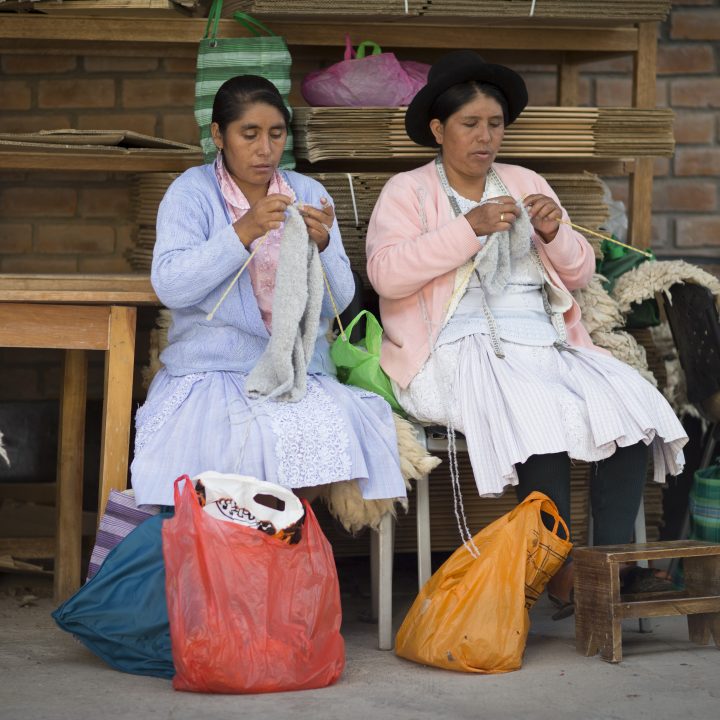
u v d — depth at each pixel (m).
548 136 5.57
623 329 5.86
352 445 4.44
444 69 5.09
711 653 4.50
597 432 4.55
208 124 5.49
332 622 4.11
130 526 4.48
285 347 4.47
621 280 5.51
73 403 5.38
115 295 4.75
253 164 4.70
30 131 6.34
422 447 4.74
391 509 4.59
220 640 3.88
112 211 6.42
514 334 4.91
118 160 5.79
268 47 5.45
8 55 6.29
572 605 4.86
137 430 4.61
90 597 4.22
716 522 5.14
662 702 3.86
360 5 5.57
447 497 5.75
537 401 4.56
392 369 4.98
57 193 6.39
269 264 4.75
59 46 6.18
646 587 4.64
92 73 6.34
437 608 4.30
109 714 3.70
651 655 4.47
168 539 3.98
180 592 3.93
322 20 5.79
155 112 6.38
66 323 4.78
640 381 4.77
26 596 5.36
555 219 4.91
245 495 4.05
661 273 5.37
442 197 5.11
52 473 6.25
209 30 5.64
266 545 3.93
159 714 3.71
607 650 4.36
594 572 4.40
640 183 6.19
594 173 6.05
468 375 4.78
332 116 5.41
